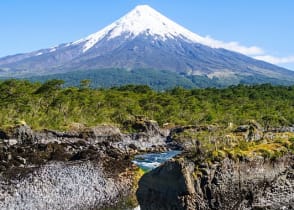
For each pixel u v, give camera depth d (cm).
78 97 16225
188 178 5403
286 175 6047
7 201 6291
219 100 19925
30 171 7419
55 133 12238
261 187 5853
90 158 8531
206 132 12794
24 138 11119
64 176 7394
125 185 7619
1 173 7175
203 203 5444
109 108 16375
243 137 9400
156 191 5747
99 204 6800
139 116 16062
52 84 15938
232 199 5628
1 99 14600
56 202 6638
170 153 12600
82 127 13450
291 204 6022
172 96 19600
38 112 14200
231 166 5641
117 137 13650
